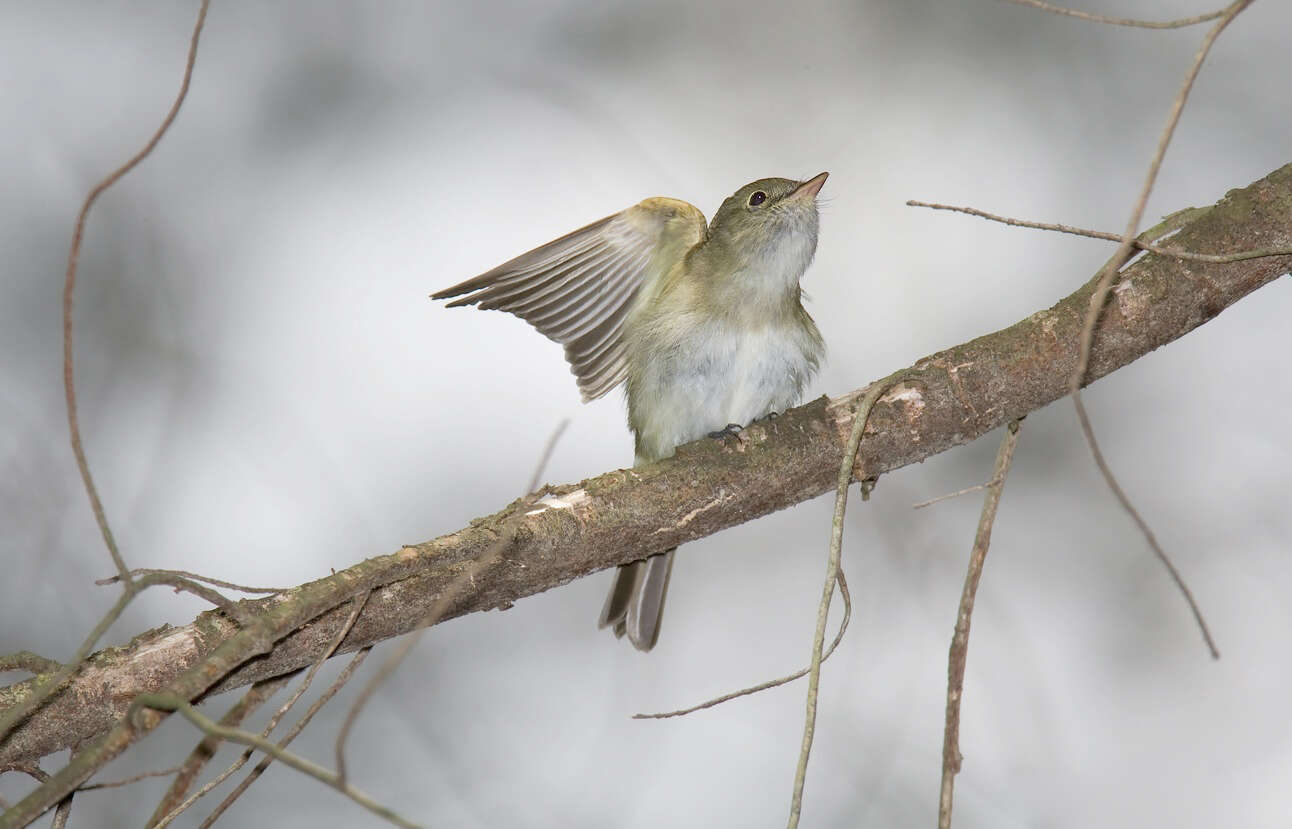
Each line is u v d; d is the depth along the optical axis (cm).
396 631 616
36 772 586
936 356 657
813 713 484
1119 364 646
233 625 596
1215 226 638
